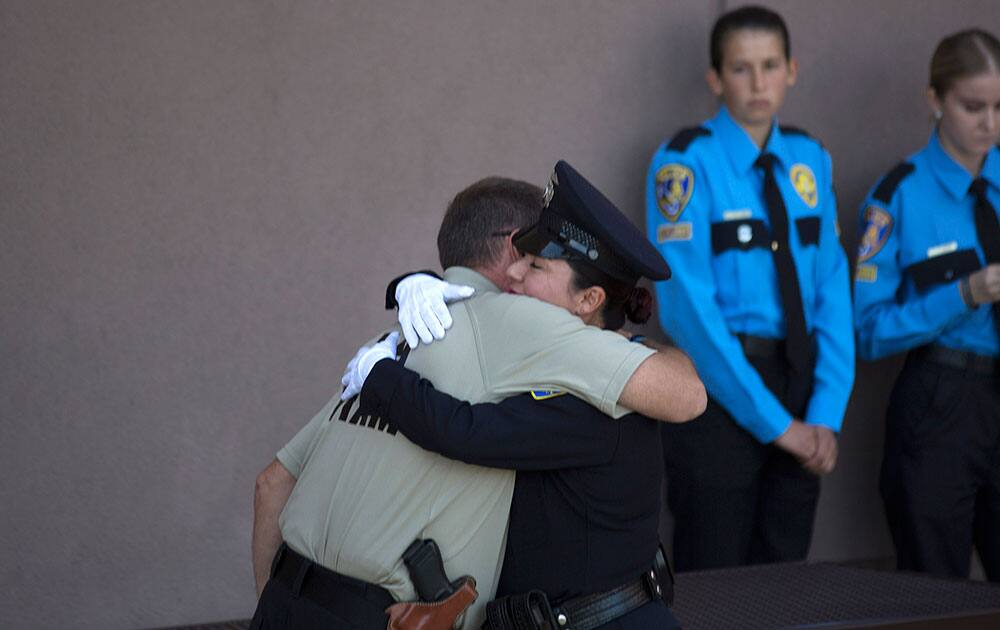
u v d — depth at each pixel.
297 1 14.53
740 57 14.63
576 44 15.86
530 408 7.45
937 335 15.42
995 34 17.94
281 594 7.93
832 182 16.84
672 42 16.30
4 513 13.71
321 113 14.72
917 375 15.60
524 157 15.70
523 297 7.86
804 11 16.84
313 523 7.86
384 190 15.05
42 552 13.87
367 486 7.65
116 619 14.16
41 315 13.73
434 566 7.44
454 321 7.91
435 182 15.28
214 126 14.27
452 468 7.56
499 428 7.32
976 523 16.03
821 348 15.03
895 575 12.16
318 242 14.79
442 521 7.55
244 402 14.59
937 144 15.74
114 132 13.88
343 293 14.94
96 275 13.91
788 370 14.66
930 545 15.51
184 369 14.32
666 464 14.97
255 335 14.59
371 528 7.55
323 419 8.51
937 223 15.54
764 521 15.20
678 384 7.51
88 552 14.04
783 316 14.62
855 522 17.41
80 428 13.95
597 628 7.60
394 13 14.98
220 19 14.22
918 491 15.47
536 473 7.63
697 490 14.67
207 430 14.45
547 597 7.59
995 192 15.69
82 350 13.91
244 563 14.65
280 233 14.62
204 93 14.20
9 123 13.51
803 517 15.16
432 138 15.24
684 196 14.56
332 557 7.68
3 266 13.56
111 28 13.80
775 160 14.85
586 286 7.84
